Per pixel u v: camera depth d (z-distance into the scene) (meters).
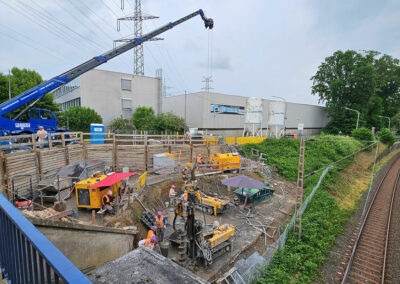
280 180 27.89
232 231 13.40
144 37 23.66
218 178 23.92
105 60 21.31
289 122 70.25
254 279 11.06
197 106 52.75
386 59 73.94
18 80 33.50
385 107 76.75
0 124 17.83
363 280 12.00
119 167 22.39
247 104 41.38
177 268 3.34
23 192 14.09
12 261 2.94
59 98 54.19
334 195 24.62
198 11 28.33
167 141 26.45
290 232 16.11
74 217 12.13
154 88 52.34
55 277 1.89
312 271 12.48
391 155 51.34
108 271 3.25
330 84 66.31
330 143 40.25
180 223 15.81
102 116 45.44
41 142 16.31
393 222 18.33
